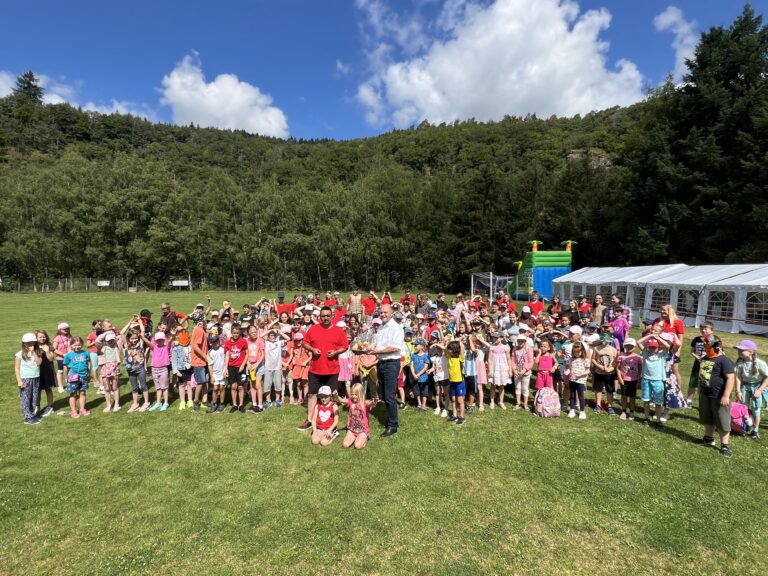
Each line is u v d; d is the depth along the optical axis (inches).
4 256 1975.9
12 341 634.8
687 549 159.0
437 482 208.7
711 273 809.5
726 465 223.9
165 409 330.6
